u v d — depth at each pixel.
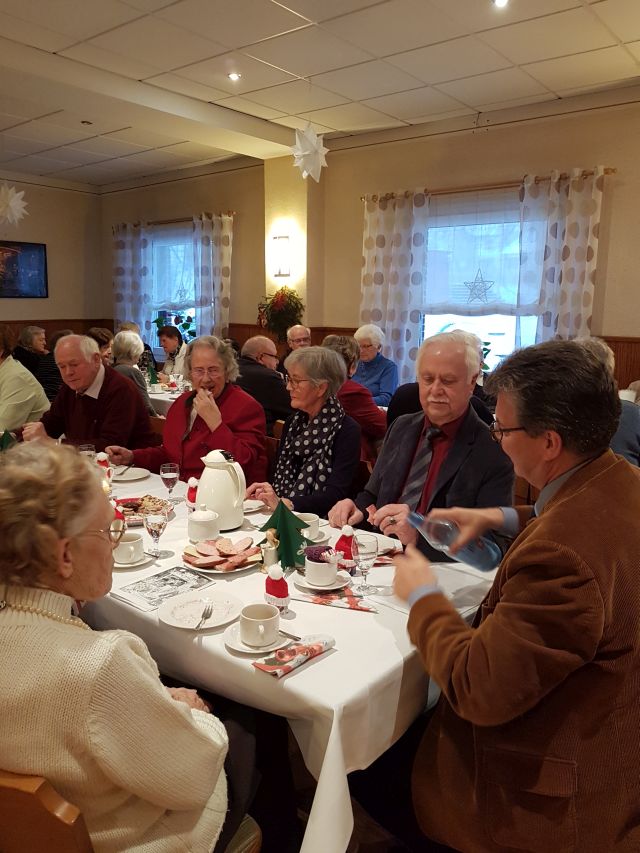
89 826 0.90
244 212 7.26
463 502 1.83
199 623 1.31
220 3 3.53
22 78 4.32
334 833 1.05
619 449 2.50
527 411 1.04
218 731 1.05
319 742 1.10
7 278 8.17
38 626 0.87
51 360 5.04
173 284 8.09
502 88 4.75
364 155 6.18
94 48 4.19
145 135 6.24
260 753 1.52
